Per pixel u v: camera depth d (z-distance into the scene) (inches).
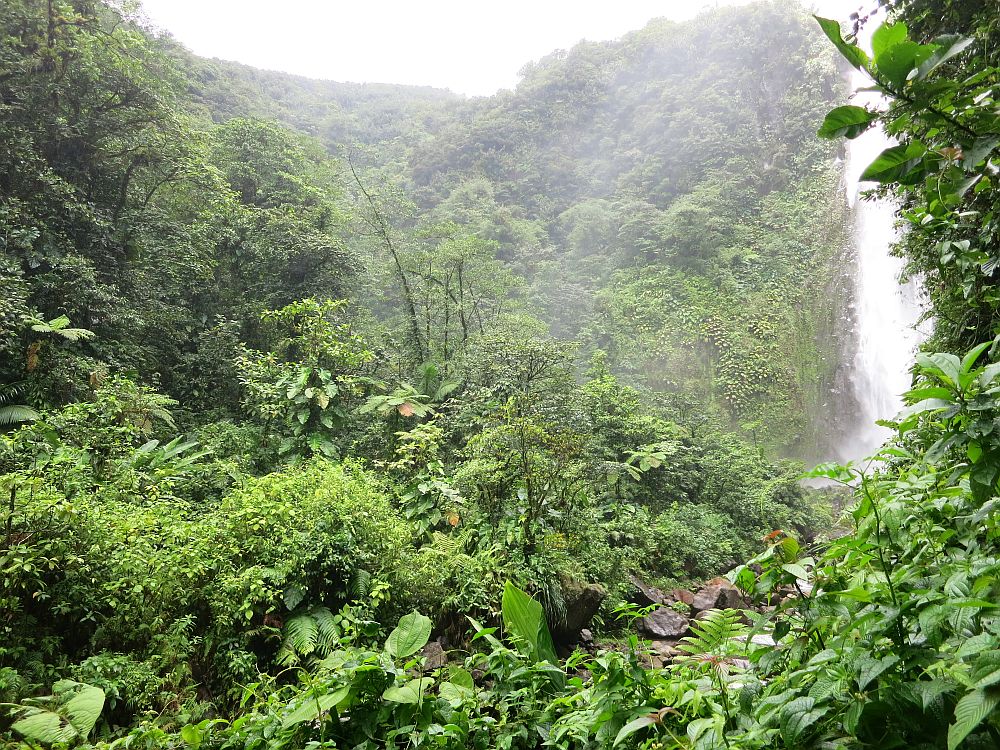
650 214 1246.9
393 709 92.4
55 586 149.6
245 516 197.6
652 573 375.2
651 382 968.9
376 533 219.1
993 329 135.0
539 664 98.2
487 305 697.0
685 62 1625.2
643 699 77.3
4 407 276.5
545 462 297.6
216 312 500.4
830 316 988.6
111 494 209.6
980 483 51.5
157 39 1053.2
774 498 557.0
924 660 52.2
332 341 409.7
